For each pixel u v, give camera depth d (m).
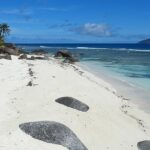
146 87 41.16
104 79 47.31
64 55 82.12
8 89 30.72
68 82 35.38
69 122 19.48
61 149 16.59
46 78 37.09
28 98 26.19
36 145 16.61
